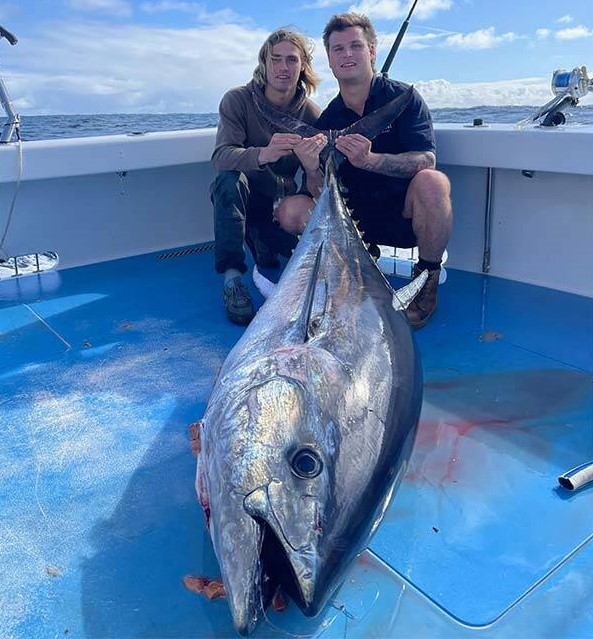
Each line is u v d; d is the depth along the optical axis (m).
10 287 3.71
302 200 3.39
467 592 1.63
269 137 3.59
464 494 1.96
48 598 1.63
